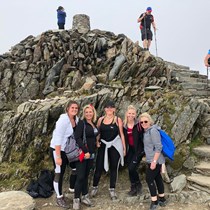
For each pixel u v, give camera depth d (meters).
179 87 11.80
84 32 16.45
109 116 7.09
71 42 14.52
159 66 12.21
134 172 7.04
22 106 9.75
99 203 6.77
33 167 8.19
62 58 13.81
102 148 7.05
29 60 13.84
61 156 6.59
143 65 12.10
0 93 12.80
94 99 9.48
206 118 9.38
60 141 6.24
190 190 7.14
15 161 8.52
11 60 14.21
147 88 10.62
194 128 9.20
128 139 7.04
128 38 14.68
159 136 6.21
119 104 9.71
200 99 11.27
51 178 7.50
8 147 8.82
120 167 8.25
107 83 11.83
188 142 8.68
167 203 6.52
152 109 9.41
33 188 7.25
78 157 6.38
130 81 11.58
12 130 9.00
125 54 13.59
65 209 6.46
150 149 6.28
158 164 6.20
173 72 13.09
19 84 13.16
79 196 6.42
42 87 13.14
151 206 6.21
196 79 13.35
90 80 12.37
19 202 6.09
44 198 7.10
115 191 7.49
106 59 14.19
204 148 8.50
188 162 8.11
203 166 7.80
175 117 9.09
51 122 9.04
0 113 11.69
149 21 15.39
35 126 8.81
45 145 8.59
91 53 14.48
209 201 6.50
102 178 8.07
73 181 6.95
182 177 7.44
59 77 13.32
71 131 6.40
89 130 6.63
